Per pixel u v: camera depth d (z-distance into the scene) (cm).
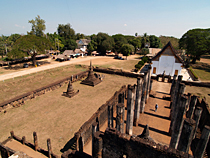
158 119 2341
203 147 1226
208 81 4406
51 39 11031
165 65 4856
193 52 6662
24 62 7194
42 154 1736
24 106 2922
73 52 8894
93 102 3095
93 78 4281
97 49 10731
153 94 3216
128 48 8531
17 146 1858
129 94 1658
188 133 1111
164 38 14762
